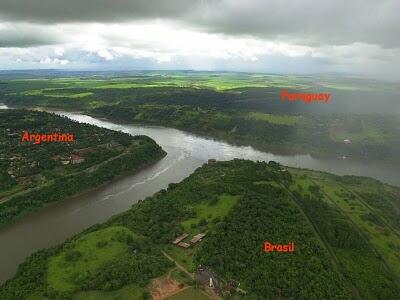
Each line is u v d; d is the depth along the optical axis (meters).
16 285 115.44
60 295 107.06
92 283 110.56
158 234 139.75
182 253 128.75
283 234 137.25
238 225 140.25
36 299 107.62
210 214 151.62
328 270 123.25
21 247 155.12
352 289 120.94
